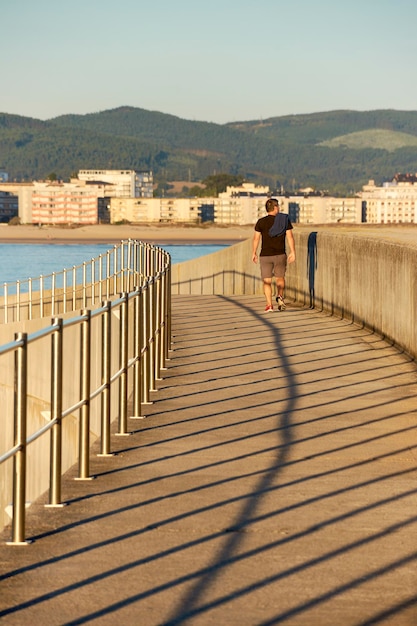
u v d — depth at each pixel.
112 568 6.70
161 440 10.80
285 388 14.06
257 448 10.40
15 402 7.14
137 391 12.06
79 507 8.18
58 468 8.20
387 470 9.44
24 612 5.93
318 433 11.13
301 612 5.92
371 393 13.64
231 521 7.79
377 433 11.10
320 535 7.42
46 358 19.58
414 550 7.05
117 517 7.89
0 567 6.72
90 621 5.80
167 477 9.18
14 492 7.19
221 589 6.31
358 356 17.08
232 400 13.20
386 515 7.94
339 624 5.74
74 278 33.62
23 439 7.17
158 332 14.89
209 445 10.55
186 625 5.74
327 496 8.52
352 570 6.64
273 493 8.62
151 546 7.17
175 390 13.99
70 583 6.42
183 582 6.44
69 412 8.48
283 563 6.79
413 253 16.41
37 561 6.84
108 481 9.04
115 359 19.42
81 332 9.00
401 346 17.44
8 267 141.62
